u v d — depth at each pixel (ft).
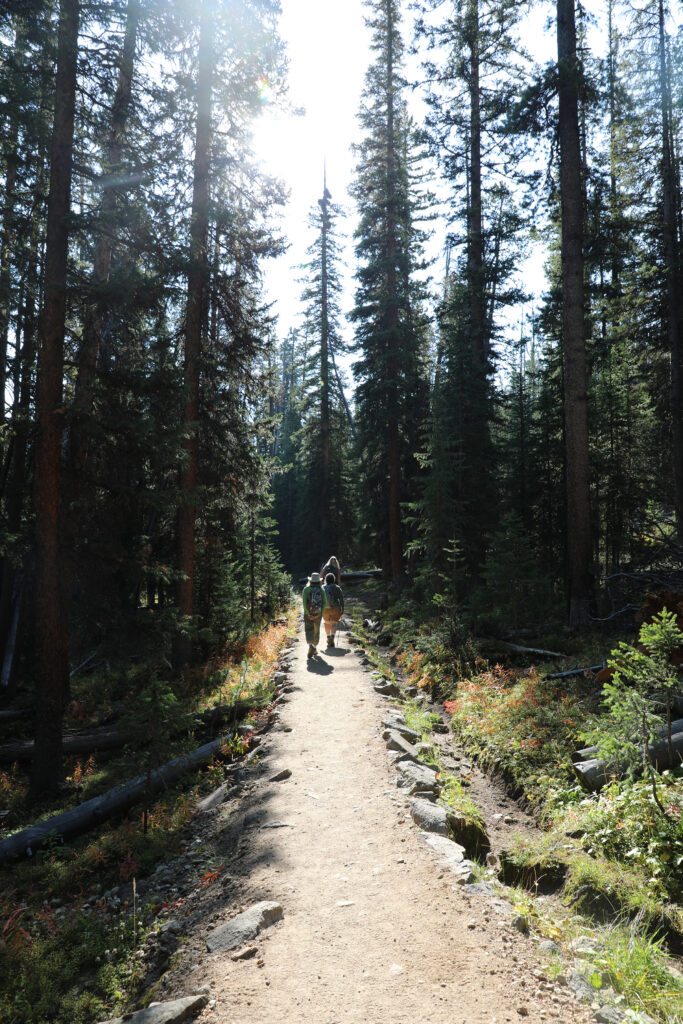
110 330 42.24
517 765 24.94
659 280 69.00
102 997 13.23
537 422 83.76
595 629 40.27
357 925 13.23
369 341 87.35
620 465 73.20
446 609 46.32
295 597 102.22
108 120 36.76
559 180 49.16
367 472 97.66
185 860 20.16
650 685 18.88
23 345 42.80
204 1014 10.62
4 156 35.06
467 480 61.87
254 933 13.16
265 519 80.33
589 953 12.15
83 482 34.96
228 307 55.06
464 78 70.03
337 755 26.04
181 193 48.21
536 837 19.89
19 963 14.89
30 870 22.29
